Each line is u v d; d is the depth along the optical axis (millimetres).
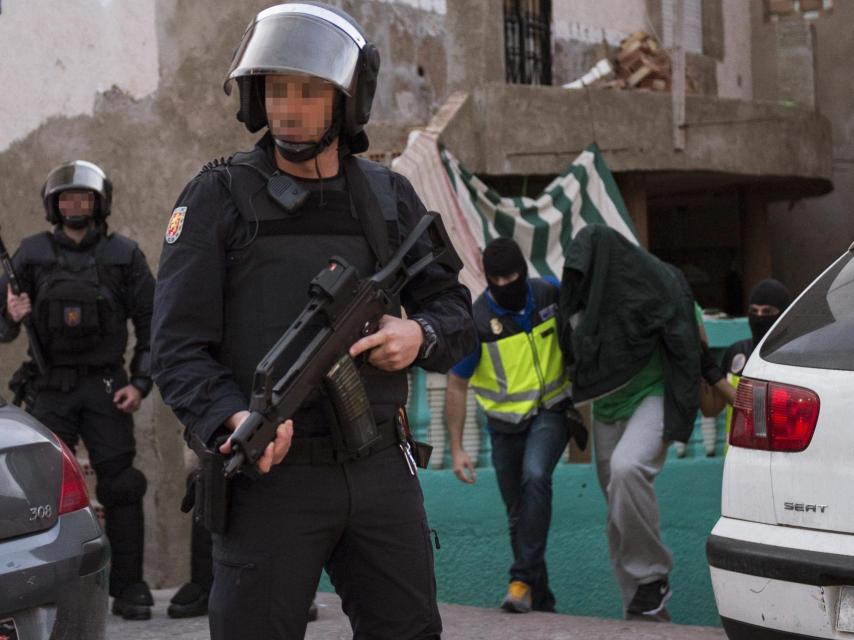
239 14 7977
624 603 5902
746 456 3814
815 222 15000
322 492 2756
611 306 5742
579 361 5754
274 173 2848
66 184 5871
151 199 7699
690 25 13625
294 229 2816
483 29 9992
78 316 5887
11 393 8320
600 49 12094
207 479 2680
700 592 7930
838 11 14539
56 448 4102
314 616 5883
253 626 2754
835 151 14648
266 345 2781
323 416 2762
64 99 7973
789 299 6312
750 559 3705
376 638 2914
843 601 3529
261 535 2740
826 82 14641
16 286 5867
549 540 7598
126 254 6020
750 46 14703
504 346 6125
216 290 2779
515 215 9297
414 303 3098
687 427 5711
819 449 3611
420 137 8961
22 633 3807
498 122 9516
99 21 7844
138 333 6055
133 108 7719
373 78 2871
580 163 9867
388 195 2965
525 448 6168
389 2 9633
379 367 2809
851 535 3535
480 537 7418
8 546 3799
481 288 8578
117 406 6031
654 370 5867
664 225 15398
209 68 7875
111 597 6688
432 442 7457
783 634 3646
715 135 11039
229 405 2693
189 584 6078
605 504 7730
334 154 2895
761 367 3830
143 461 7492
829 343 3709
